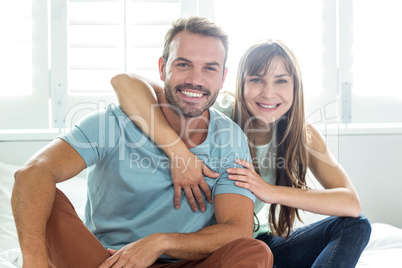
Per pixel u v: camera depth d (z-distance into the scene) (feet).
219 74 4.87
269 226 6.01
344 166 8.40
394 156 8.48
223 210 4.71
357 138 8.40
